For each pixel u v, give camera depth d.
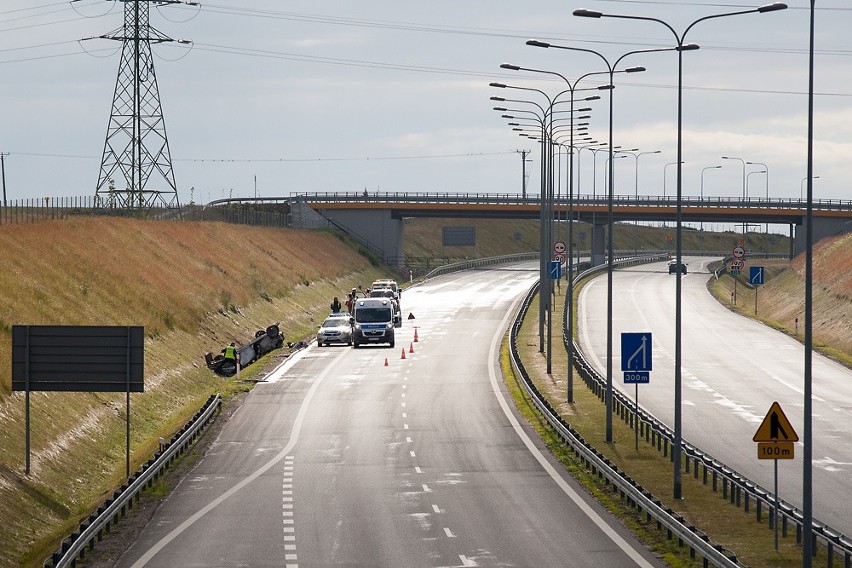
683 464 81.12
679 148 74.69
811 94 52.72
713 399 114.56
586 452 78.75
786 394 118.31
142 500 69.19
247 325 178.62
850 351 176.25
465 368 136.25
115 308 142.62
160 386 123.06
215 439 91.31
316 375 130.62
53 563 48.66
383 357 148.50
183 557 54.75
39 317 120.69
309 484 73.75
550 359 132.88
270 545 57.09
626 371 85.94
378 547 56.47
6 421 88.50
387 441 90.06
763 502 63.16
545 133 167.25
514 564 52.91
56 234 166.38
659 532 59.62
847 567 49.66
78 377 83.56
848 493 72.31
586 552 55.34
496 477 75.75
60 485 84.50
